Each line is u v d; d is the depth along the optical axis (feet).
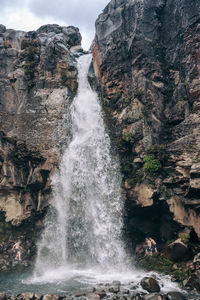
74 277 66.28
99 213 79.36
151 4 85.71
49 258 80.84
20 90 97.14
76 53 108.47
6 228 89.15
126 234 77.05
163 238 74.28
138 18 84.94
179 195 69.77
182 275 60.70
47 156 86.63
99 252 76.64
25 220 87.40
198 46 74.54
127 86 84.74
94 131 88.33
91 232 79.15
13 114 94.73
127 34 86.84
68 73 97.25
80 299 51.90
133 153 79.00
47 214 86.17
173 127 75.87
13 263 76.74
